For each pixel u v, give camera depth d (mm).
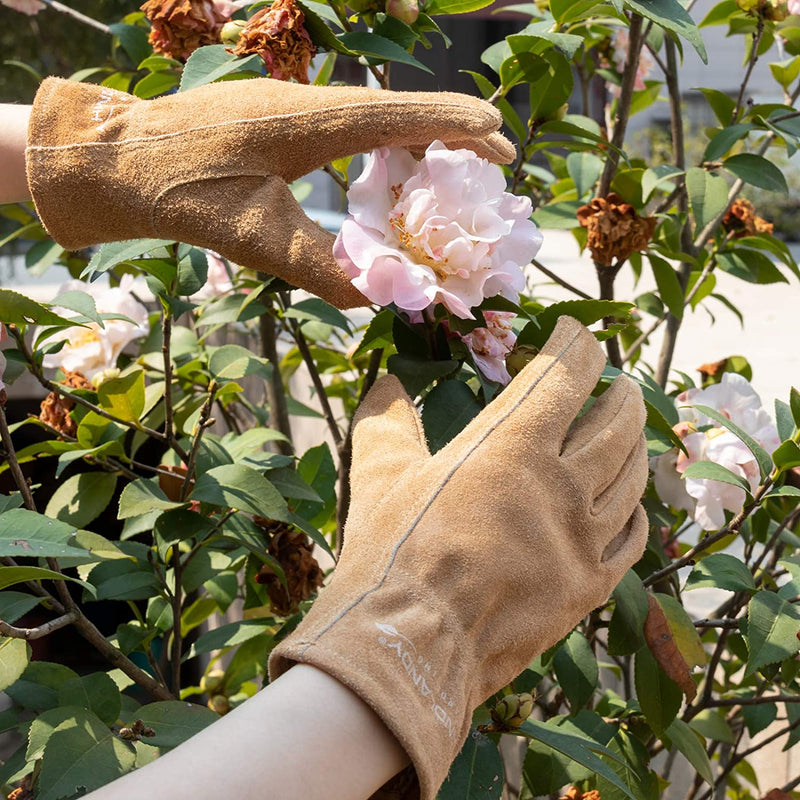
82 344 1062
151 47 1201
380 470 654
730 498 944
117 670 1010
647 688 911
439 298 665
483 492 613
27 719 917
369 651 560
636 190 1096
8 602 822
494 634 607
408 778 584
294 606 1001
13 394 1343
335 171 879
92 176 693
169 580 1027
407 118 664
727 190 1052
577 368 651
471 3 873
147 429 937
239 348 979
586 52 1341
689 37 840
